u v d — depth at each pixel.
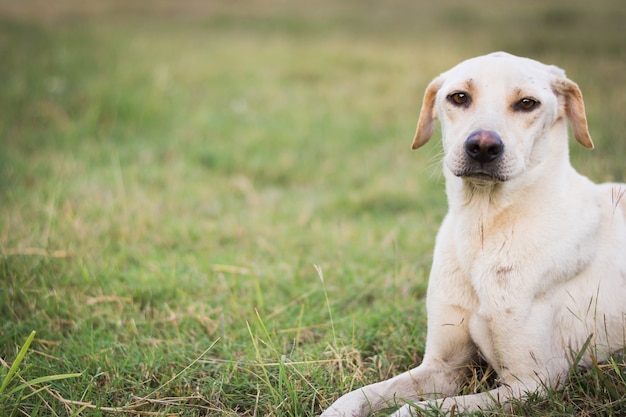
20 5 20.34
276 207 6.72
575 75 10.81
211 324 4.34
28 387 3.42
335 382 3.64
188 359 3.84
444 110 3.58
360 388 3.37
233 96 10.79
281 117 9.87
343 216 6.56
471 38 15.17
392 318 4.28
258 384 3.48
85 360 3.83
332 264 5.29
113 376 3.63
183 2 23.27
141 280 4.95
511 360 3.38
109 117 9.23
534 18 18.56
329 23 18.73
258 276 5.05
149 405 3.41
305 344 4.05
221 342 4.09
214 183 7.35
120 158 7.97
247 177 7.68
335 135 9.14
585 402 3.15
